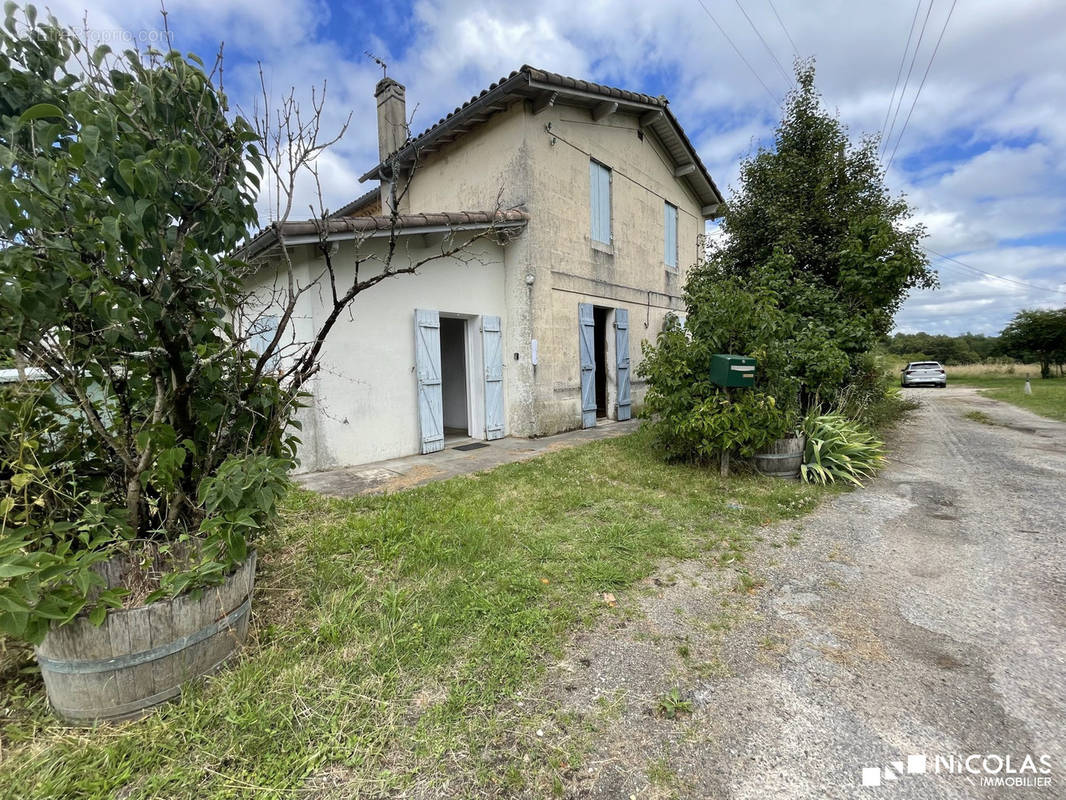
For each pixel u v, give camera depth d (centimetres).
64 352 195
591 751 171
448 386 977
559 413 836
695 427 517
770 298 543
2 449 197
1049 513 420
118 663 178
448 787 156
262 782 156
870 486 516
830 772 163
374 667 212
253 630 232
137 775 159
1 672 206
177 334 209
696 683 208
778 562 328
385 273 265
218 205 215
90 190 174
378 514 397
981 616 260
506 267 806
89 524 194
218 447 238
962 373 3080
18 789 152
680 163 1152
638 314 1038
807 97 809
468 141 829
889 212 763
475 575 297
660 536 364
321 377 569
